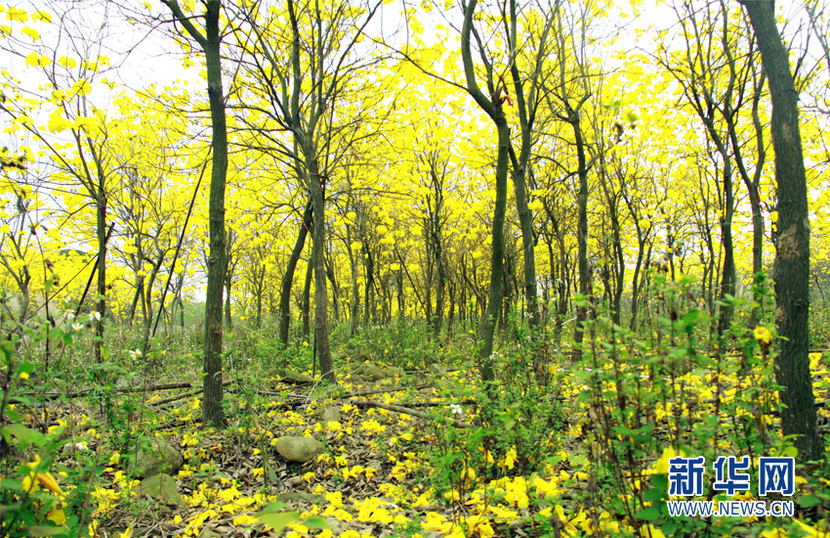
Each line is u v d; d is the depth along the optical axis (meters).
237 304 14.75
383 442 4.05
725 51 5.32
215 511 2.88
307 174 6.96
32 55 4.39
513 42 5.32
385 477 3.62
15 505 1.39
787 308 2.52
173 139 7.45
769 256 10.96
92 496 2.45
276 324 12.10
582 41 5.19
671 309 1.65
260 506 3.05
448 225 11.49
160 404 5.41
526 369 3.45
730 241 7.14
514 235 12.64
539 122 7.34
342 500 3.23
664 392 1.70
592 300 2.12
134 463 3.12
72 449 2.54
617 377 1.71
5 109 4.30
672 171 10.48
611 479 2.08
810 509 1.91
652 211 10.36
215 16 4.62
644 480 1.86
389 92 7.50
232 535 2.62
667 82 6.91
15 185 3.69
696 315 1.49
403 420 4.75
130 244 6.27
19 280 3.08
